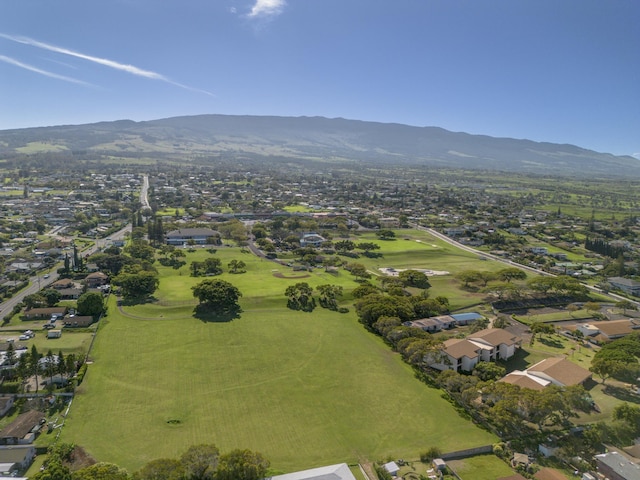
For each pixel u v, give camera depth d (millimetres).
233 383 113125
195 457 75812
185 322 149750
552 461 86875
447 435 94188
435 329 152625
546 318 169500
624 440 92625
